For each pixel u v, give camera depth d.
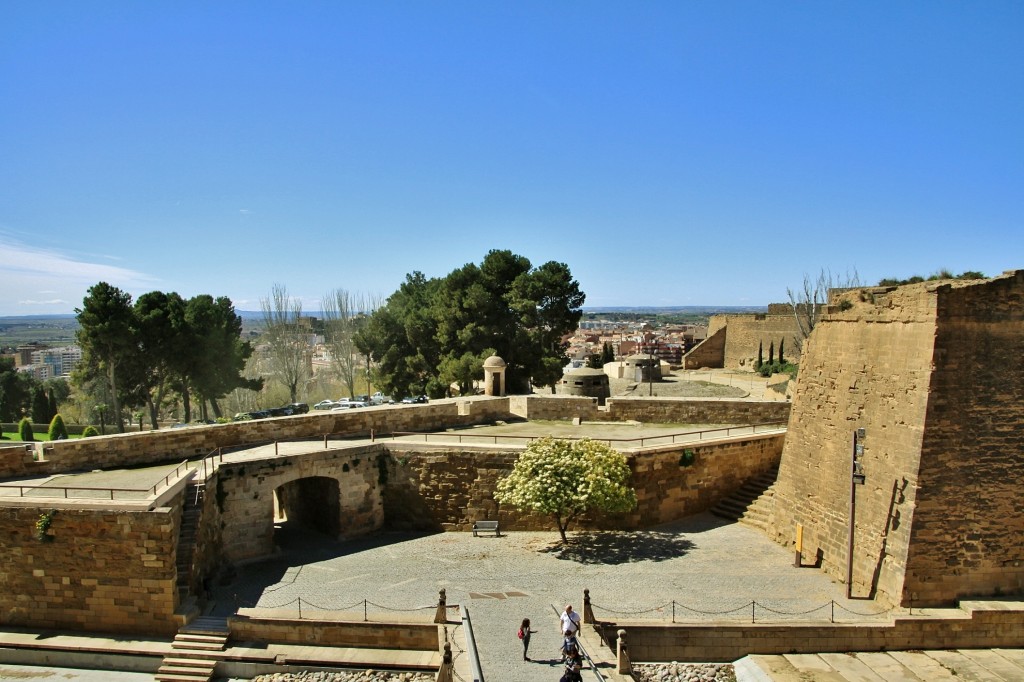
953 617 20.88
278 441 32.66
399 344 65.25
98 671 21.56
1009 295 22.67
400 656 21.05
